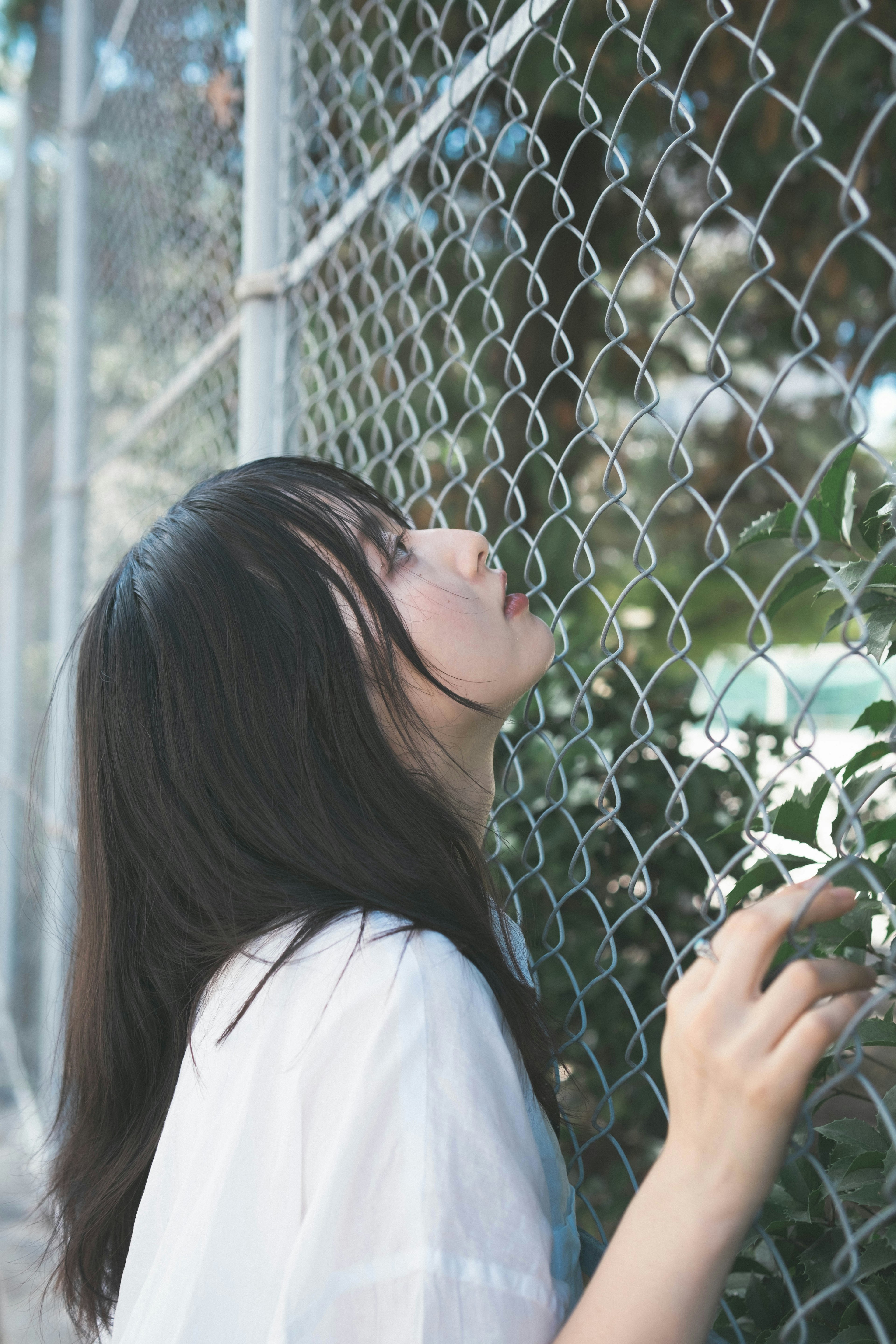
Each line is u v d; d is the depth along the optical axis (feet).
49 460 13.55
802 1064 1.75
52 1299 4.85
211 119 7.58
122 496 9.93
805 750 1.91
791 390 13.46
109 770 3.16
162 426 8.81
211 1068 2.69
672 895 6.10
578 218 10.54
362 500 3.24
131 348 10.19
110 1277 3.51
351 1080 2.34
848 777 2.28
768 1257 2.68
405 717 2.84
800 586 2.42
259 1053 2.53
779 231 11.08
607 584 13.29
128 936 3.23
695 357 13.64
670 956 6.26
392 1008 2.35
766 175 10.19
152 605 3.08
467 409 9.88
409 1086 2.26
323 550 3.00
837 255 10.13
